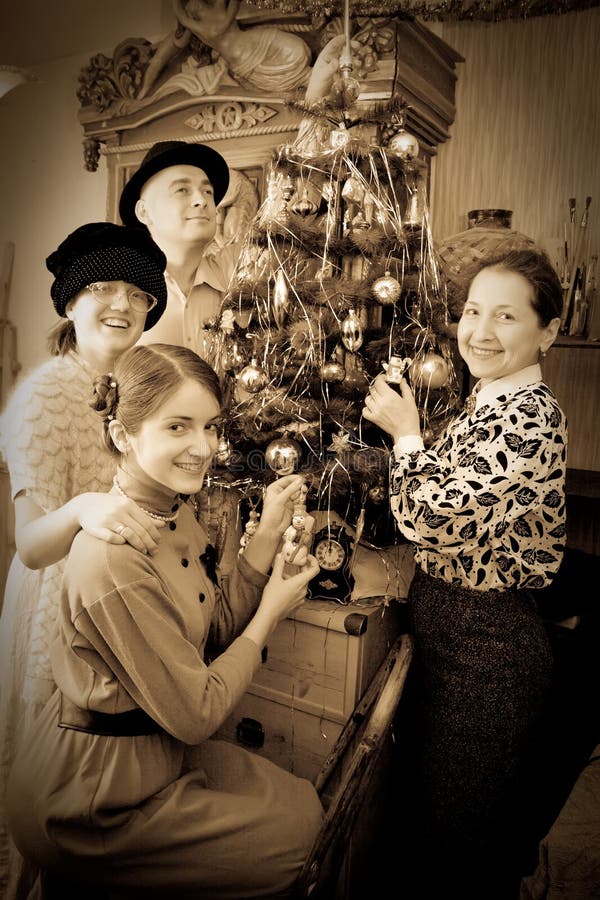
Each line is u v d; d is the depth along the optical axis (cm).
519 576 128
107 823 103
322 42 170
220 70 186
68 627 107
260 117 185
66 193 250
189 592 114
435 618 133
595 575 177
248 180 192
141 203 167
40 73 251
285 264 129
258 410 130
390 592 149
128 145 213
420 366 128
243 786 120
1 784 143
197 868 106
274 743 150
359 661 139
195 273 177
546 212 194
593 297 179
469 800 132
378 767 150
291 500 129
